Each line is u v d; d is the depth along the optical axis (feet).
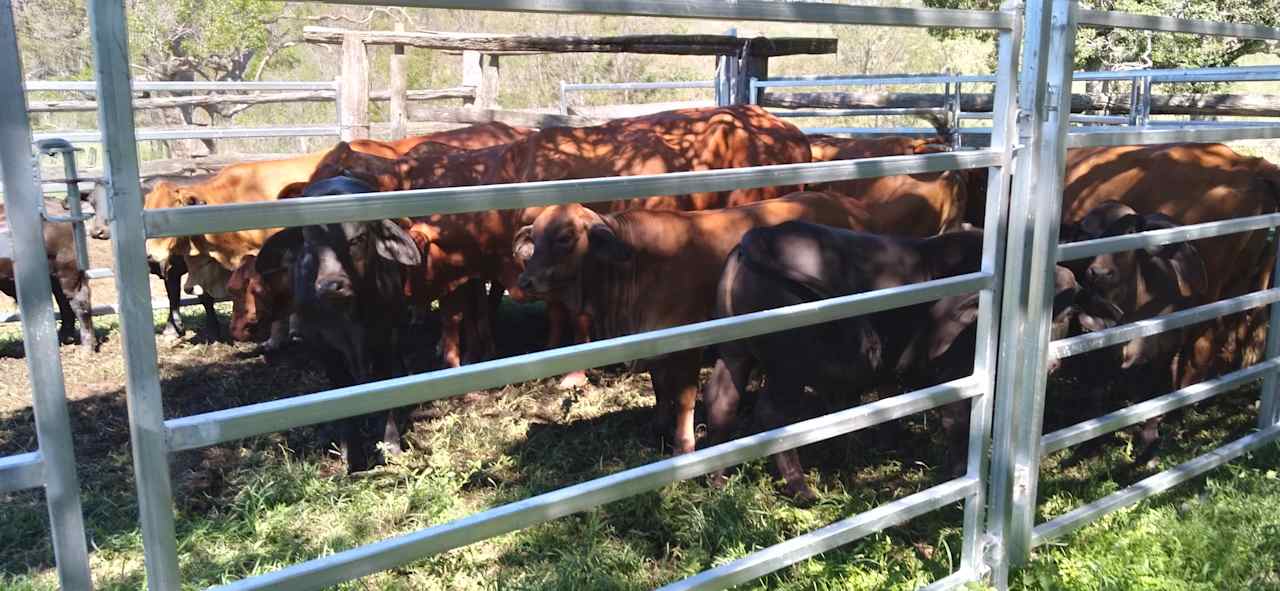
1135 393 18.43
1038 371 11.46
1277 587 11.64
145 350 6.59
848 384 14.74
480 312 24.12
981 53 74.84
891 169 9.86
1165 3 46.42
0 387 22.62
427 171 22.79
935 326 14.75
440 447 17.51
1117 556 11.97
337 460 17.54
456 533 8.18
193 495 15.85
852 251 14.75
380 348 17.33
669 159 20.95
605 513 14.21
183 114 64.54
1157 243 12.84
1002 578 11.78
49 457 6.48
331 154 22.18
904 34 79.15
